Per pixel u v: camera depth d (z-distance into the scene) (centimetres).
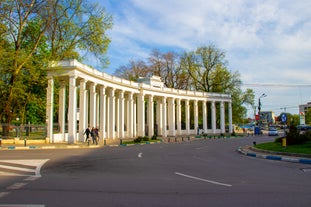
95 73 3522
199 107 6819
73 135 2973
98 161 1531
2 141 2748
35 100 3131
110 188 836
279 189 831
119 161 1538
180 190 811
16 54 2745
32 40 3222
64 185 880
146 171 1184
